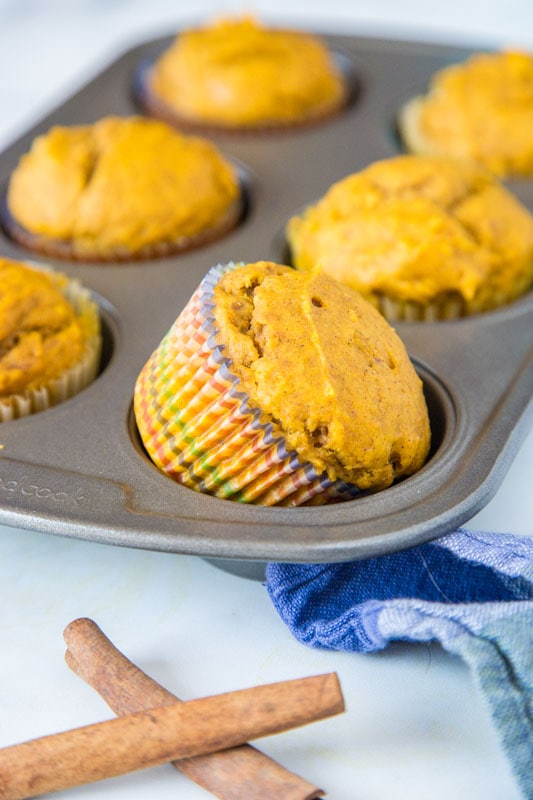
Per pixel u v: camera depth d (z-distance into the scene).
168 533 0.31
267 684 0.30
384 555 0.31
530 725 0.29
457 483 0.32
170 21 0.68
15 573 0.34
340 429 0.31
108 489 0.32
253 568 0.33
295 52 0.51
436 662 0.32
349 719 0.30
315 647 0.32
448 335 0.38
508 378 0.36
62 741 0.29
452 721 0.30
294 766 0.30
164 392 0.33
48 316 0.37
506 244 0.40
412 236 0.39
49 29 0.68
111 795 0.29
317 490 0.32
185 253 0.43
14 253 0.42
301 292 0.32
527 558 0.31
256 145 0.49
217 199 0.44
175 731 0.29
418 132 0.49
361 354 0.32
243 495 0.33
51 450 0.34
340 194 0.41
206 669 0.31
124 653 0.32
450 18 0.69
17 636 0.32
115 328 0.39
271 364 0.31
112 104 0.52
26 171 0.43
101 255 0.42
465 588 0.32
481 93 0.48
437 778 0.29
